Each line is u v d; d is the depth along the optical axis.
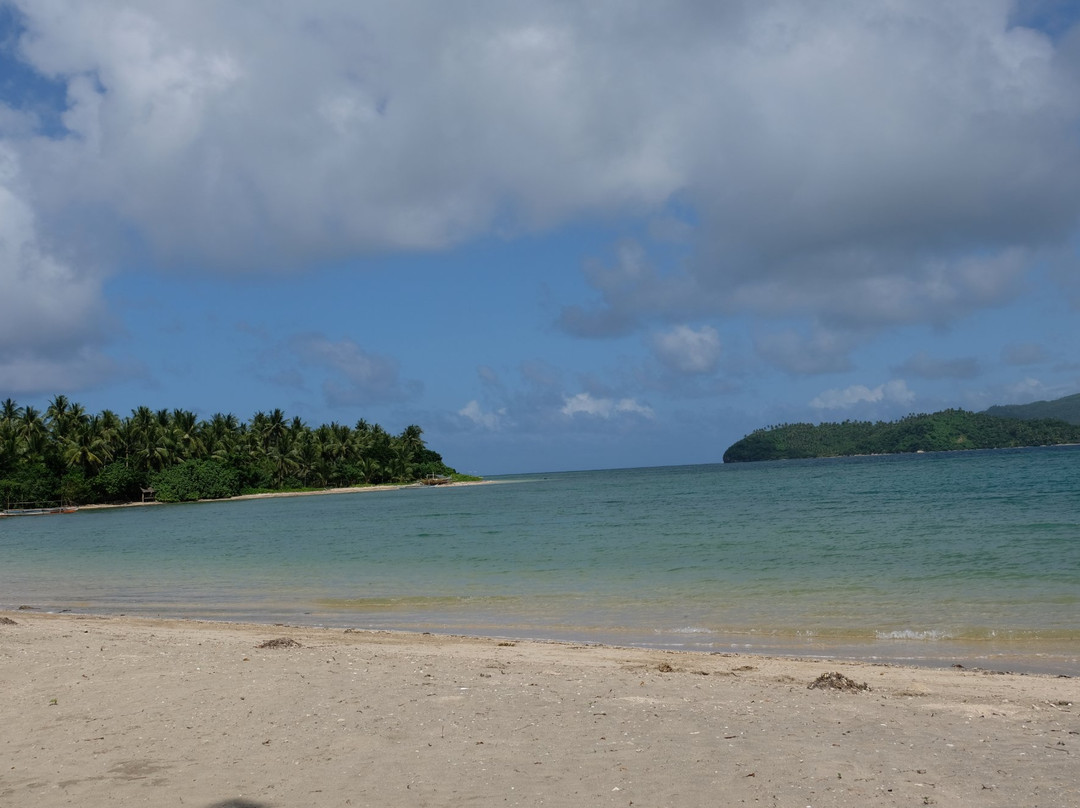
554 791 6.84
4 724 9.13
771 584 22.66
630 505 73.06
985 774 7.23
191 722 9.05
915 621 16.92
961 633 15.59
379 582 26.41
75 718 9.28
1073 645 14.32
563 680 11.21
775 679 11.58
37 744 8.36
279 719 9.12
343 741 8.29
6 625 16.95
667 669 12.33
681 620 17.95
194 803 6.67
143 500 115.19
